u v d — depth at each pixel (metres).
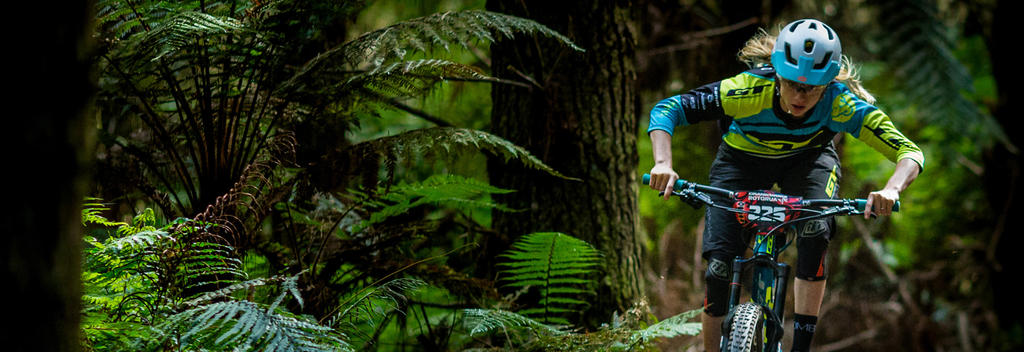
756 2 7.28
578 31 5.55
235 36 4.18
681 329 4.24
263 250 4.60
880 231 10.18
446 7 8.37
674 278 9.51
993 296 8.14
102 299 3.29
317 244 5.02
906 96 5.12
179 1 4.21
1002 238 7.79
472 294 4.95
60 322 1.68
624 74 5.73
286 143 4.16
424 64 4.18
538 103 5.53
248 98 4.63
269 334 2.96
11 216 1.56
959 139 5.38
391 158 4.29
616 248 5.56
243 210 4.13
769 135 4.16
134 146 4.43
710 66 7.29
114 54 4.15
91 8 1.75
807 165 4.29
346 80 4.55
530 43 5.54
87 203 3.65
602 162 5.57
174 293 3.45
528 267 5.18
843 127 4.03
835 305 9.82
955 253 8.99
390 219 5.21
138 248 3.29
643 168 9.70
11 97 1.53
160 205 4.22
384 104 4.62
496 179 5.79
